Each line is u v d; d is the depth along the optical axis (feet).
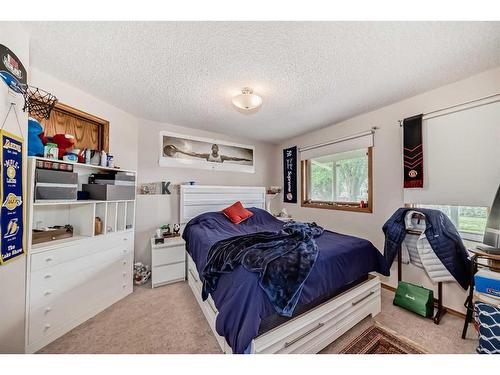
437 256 6.06
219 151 12.01
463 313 6.16
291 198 13.06
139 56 5.20
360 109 8.57
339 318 5.08
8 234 3.90
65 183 5.45
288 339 4.06
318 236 6.98
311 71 5.86
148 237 9.27
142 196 9.16
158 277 8.25
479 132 5.95
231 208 9.99
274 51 5.00
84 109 7.07
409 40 4.62
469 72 5.94
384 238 8.32
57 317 5.21
